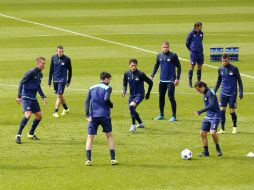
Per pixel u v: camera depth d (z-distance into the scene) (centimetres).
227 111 4822
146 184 3147
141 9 10875
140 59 6956
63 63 4678
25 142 3969
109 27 9144
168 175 3297
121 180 3209
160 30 8912
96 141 4000
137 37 8369
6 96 5288
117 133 4197
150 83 4278
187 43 5781
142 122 4397
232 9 10862
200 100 5203
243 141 4006
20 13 10450
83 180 3209
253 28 9075
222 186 3114
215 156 3669
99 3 11600
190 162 3547
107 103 3494
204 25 9338
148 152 3759
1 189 3061
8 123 4444
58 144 3928
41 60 3981
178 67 4559
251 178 3244
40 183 3159
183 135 4153
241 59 6969
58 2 11750
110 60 6875
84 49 7525
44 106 4972
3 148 3828
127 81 4306
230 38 8300
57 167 3444
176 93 5469
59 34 8562
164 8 10988
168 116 4688
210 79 6025
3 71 6309
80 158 3631
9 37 8350
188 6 11225
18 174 3312
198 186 3114
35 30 8888
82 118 4606
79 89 5578
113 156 3494
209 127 3641
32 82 3962
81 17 10056
